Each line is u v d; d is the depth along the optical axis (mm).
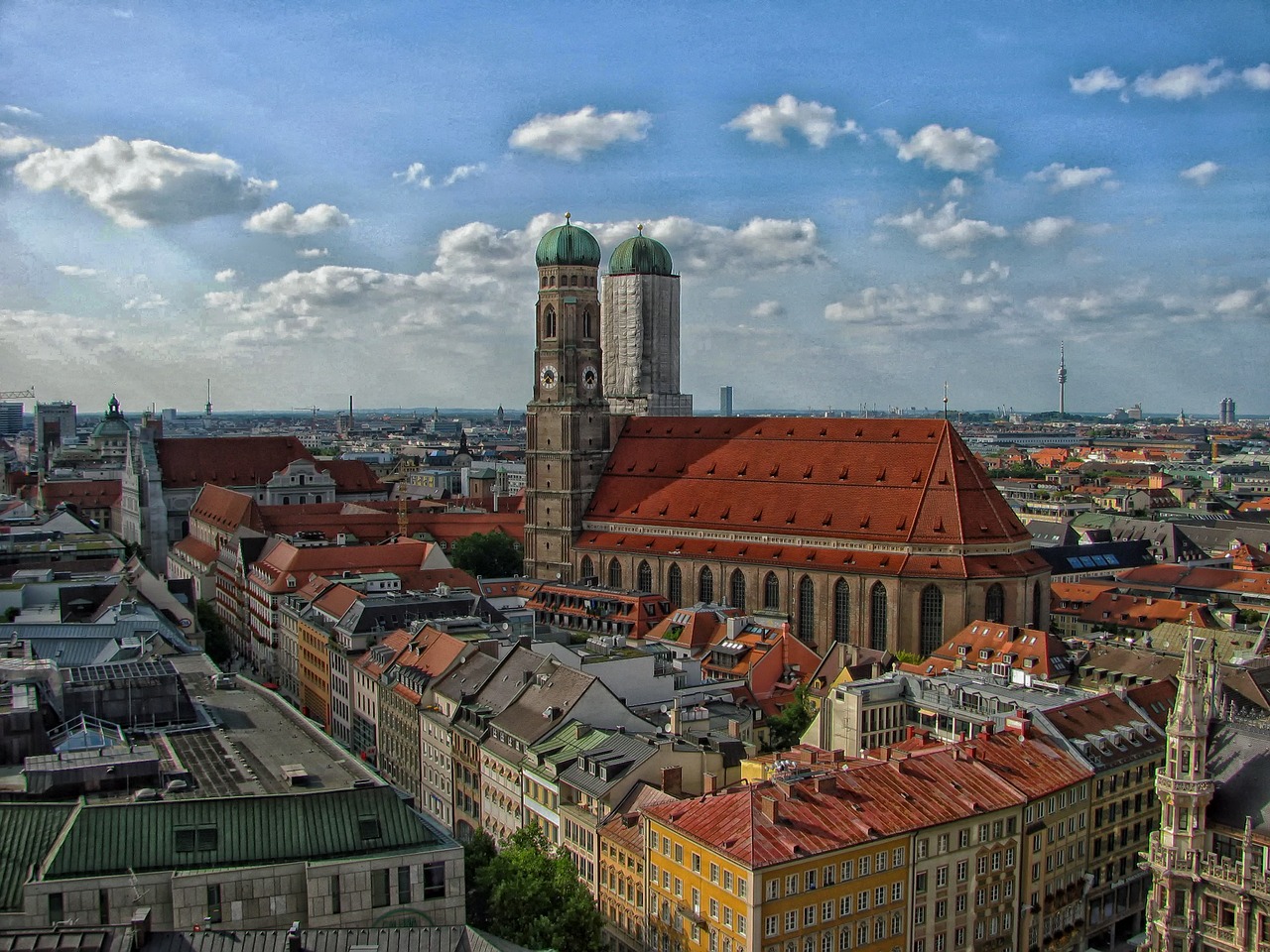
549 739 137375
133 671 121562
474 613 199375
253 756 107125
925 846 112188
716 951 106000
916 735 138875
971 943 117000
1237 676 160375
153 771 98188
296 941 76938
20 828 87812
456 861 90375
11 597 184375
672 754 128250
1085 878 129125
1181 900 90312
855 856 107062
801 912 104125
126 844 85750
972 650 193750
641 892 116562
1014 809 119312
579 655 166375
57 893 82000
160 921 83750
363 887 87750
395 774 173875
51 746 105312
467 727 151500
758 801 108750
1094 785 129625
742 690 177375
